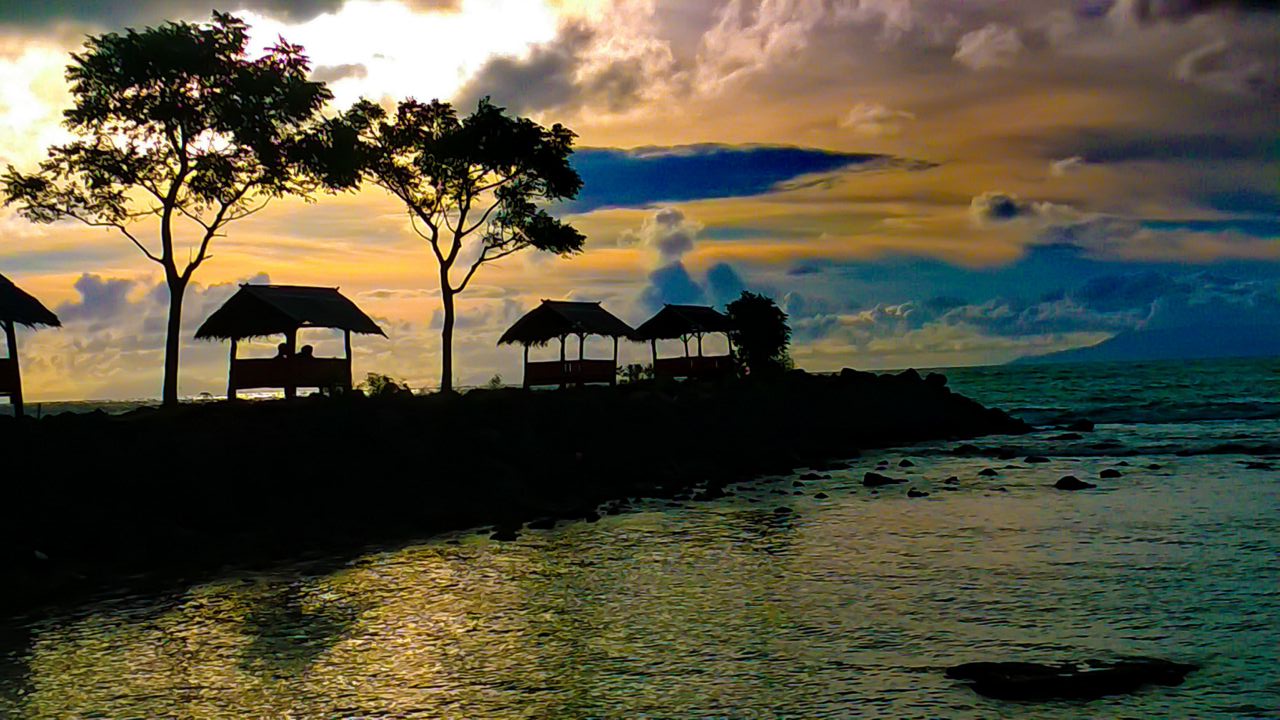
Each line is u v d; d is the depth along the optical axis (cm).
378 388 4406
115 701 1248
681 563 2073
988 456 4509
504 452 3469
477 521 2781
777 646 1401
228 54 3844
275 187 4128
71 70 3734
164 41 3697
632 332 5788
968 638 1402
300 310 3966
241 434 2909
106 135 3859
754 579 1880
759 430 4941
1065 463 4009
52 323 3166
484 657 1401
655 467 3788
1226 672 1216
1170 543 2116
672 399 4866
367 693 1254
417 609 1719
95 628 1633
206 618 1689
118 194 3925
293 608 1750
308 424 3144
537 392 4534
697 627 1527
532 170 5078
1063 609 1552
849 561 2025
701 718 1123
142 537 2275
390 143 4984
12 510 2234
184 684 1311
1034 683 1153
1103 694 1145
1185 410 7062
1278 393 8981
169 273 3875
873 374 6856
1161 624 1448
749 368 6531
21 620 1705
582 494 3259
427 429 3462
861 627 1486
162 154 3931
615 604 1711
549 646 1448
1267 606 1538
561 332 5400
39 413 3372
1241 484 3134
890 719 1093
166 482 2538
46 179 3809
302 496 2723
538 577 1972
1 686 1321
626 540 2403
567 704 1188
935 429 5906
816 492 3319
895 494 3172
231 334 4009
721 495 3284
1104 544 2125
